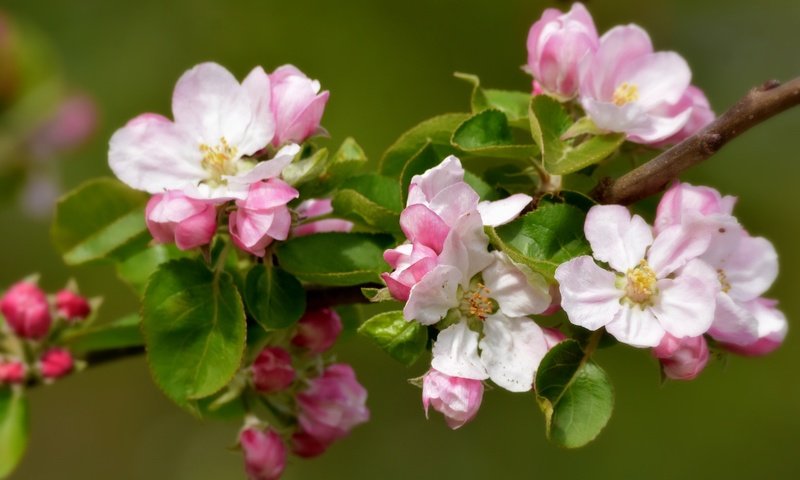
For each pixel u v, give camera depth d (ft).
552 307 1.95
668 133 2.05
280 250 2.03
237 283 2.06
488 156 2.03
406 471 4.38
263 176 1.97
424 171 2.04
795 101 1.92
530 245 1.96
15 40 3.09
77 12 4.39
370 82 4.36
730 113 1.94
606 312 1.92
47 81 3.14
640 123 2.00
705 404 4.28
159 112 4.38
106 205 2.19
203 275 2.03
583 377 1.94
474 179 2.03
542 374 1.93
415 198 1.91
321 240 2.03
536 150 2.01
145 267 2.22
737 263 2.00
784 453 4.23
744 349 1.99
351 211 2.06
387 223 2.03
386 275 1.91
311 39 4.39
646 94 2.07
